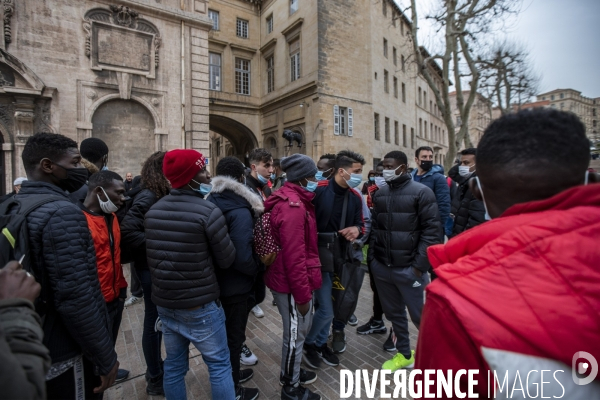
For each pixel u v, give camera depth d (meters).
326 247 2.83
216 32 20.33
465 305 0.67
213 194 2.32
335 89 17.95
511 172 0.74
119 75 11.61
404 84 26.67
